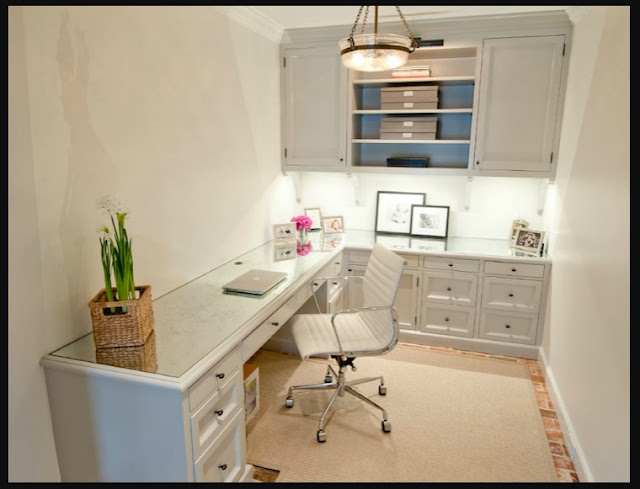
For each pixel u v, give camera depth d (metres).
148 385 1.46
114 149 1.85
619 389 1.57
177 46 2.19
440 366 3.02
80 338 1.73
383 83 3.33
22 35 1.43
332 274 3.08
